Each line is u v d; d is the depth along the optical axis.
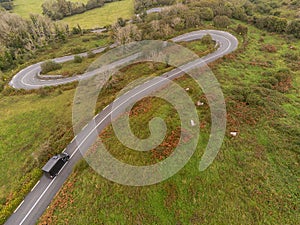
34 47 90.75
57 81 61.91
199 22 83.62
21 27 98.75
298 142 32.28
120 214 25.45
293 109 40.19
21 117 46.69
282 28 77.56
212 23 85.94
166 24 80.50
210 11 89.19
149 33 76.06
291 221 24.25
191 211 25.30
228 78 48.97
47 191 30.27
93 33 101.69
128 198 26.50
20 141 40.81
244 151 31.19
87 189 28.27
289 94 45.09
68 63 73.12
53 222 25.84
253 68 54.78
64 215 26.25
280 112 38.72
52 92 55.84
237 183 27.47
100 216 25.52
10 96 56.84
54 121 43.84
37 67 73.56
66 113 45.09
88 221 25.27
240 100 40.69
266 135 33.91
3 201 30.70
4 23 96.19
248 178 27.94
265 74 51.22
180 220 24.73
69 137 37.81
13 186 32.69
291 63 57.97
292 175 28.45
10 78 67.31
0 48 85.88
